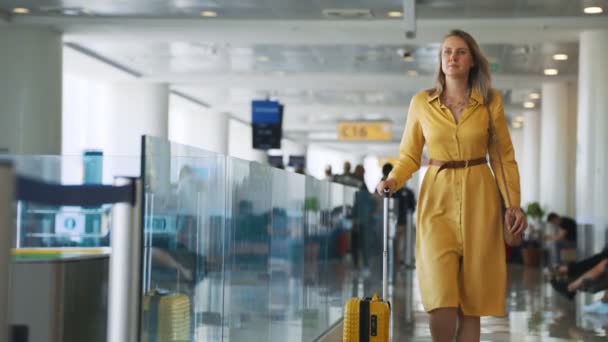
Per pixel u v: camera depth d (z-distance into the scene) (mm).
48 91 15406
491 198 4676
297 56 19406
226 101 28828
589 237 15141
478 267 4633
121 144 23438
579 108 15500
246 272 5391
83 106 26969
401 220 16750
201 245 4438
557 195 22812
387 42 16484
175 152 4023
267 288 5945
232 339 5086
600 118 15102
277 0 13523
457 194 4664
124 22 15227
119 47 18641
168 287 3916
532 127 29234
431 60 19656
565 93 22500
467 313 4672
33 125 15234
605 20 14727
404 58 19250
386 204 5027
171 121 32125
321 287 7914
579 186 15367
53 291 4266
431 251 4645
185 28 15453
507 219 4652
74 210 4621
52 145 15477
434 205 4707
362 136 36000
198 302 4398
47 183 3086
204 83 23312
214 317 4691
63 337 4293
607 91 15109
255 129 27422
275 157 39188
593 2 13500
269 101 27406
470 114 4676
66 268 4316
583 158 15273
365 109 30234
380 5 13867
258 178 5695
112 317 3420
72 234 4621
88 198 3230
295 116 33969
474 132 4648
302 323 7086
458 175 4680
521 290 14281
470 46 4715
